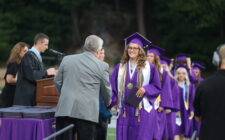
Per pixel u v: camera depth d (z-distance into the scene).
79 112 14.43
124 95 17.09
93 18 82.94
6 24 76.00
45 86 16.75
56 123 14.79
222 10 72.00
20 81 18.09
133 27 85.56
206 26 71.62
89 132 14.62
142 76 17.02
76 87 14.59
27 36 77.50
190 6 71.50
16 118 14.64
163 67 21.22
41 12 78.50
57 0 77.44
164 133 19.33
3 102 19.27
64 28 80.00
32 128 14.51
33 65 17.97
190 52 75.88
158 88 17.12
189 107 22.92
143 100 17.00
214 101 11.87
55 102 16.70
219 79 11.94
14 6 78.06
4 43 70.50
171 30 79.31
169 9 79.06
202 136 11.95
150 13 86.31
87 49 14.94
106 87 14.90
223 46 12.09
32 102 17.94
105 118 15.92
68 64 14.77
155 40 84.94
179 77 22.80
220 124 11.82
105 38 82.19
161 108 18.98
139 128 16.91
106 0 86.31
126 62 17.34
